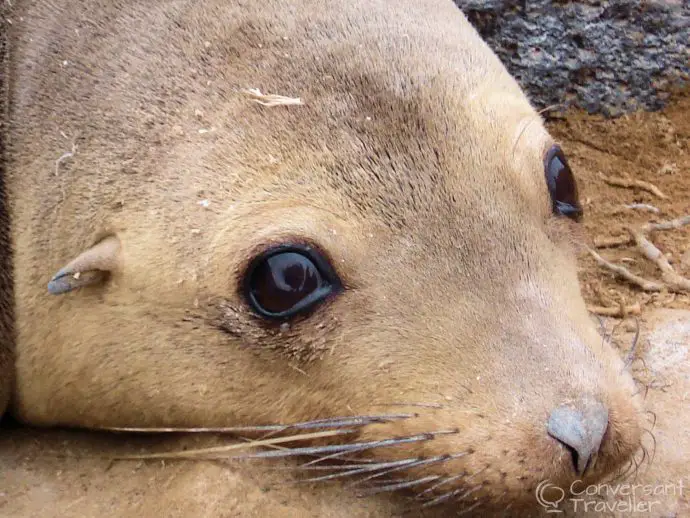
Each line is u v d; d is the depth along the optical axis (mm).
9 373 481
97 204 444
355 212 407
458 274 404
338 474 412
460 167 417
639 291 603
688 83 734
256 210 413
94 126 450
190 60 443
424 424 400
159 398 453
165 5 465
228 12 454
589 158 742
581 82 747
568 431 373
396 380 405
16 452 486
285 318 415
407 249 406
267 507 430
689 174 712
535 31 740
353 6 460
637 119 744
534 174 433
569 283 427
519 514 431
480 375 392
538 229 428
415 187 410
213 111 430
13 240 467
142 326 439
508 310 400
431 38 456
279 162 415
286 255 408
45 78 471
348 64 430
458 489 402
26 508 448
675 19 724
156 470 459
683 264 627
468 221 410
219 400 441
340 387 416
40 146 463
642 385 504
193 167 426
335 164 412
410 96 423
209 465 448
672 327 551
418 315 403
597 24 732
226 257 416
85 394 470
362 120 417
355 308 408
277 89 426
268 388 431
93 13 475
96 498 449
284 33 442
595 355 401
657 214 680
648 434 469
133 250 433
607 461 389
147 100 443
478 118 429
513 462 381
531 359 390
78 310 450
